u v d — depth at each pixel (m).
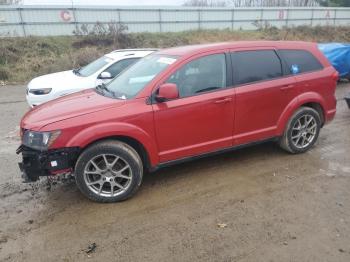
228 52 4.51
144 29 27.08
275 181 4.38
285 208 3.73
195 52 4.31
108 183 3.99
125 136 3.91
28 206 3.96
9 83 14.95
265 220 3.52
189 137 4.27
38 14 22.58
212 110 4.31
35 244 3.26
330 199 3.90
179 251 3.09
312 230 3.32
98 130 3.72
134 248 3.15
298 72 5.03
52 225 3.56
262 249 3.07
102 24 24.16
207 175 4.61
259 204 3.84
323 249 3.04
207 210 3.76
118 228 3.48
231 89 4.45
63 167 3.73
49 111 3.99
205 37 27.44
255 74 4.67
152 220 3.60
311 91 5.12
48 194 4.24
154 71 4.32
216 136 4.46
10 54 18.00
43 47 20.28
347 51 11.56
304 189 4.15
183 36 26.75
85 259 3.03
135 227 3.49
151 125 3.98
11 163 5.27
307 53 5.20
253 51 4.71
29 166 3.74
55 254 3.11
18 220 3.67
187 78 4.22
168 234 3.35
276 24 34.41
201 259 2.97
